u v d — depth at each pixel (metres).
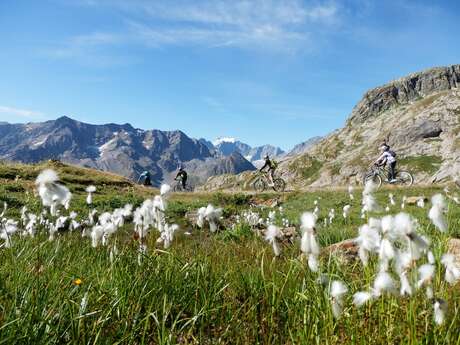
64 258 3.07
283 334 2.26
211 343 2.16
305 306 2.10
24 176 19.84
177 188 21.50
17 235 4.22
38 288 2.12
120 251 2.93
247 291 2.70
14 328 1.77
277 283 2.62
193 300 2.49
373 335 1.93
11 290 2.20
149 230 3.26
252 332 2.26
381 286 1.60
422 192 13.87
